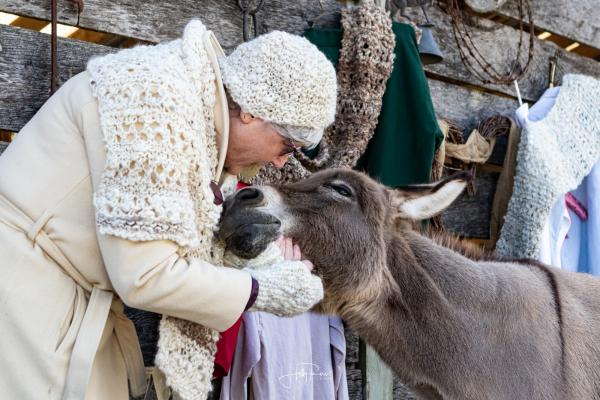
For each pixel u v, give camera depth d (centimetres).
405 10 363
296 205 219
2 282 160
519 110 373
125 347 186
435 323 219
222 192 209
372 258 223
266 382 261
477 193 395
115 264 160
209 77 176
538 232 354
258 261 191
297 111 179
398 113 309
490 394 216
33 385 160
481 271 229
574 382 221
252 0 300
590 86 374
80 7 254
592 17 455
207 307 166
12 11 242
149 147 159
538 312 224
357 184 230
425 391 227
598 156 365
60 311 164
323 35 308
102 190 158
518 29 425
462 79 394
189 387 177
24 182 166
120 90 162
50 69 250
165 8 279
